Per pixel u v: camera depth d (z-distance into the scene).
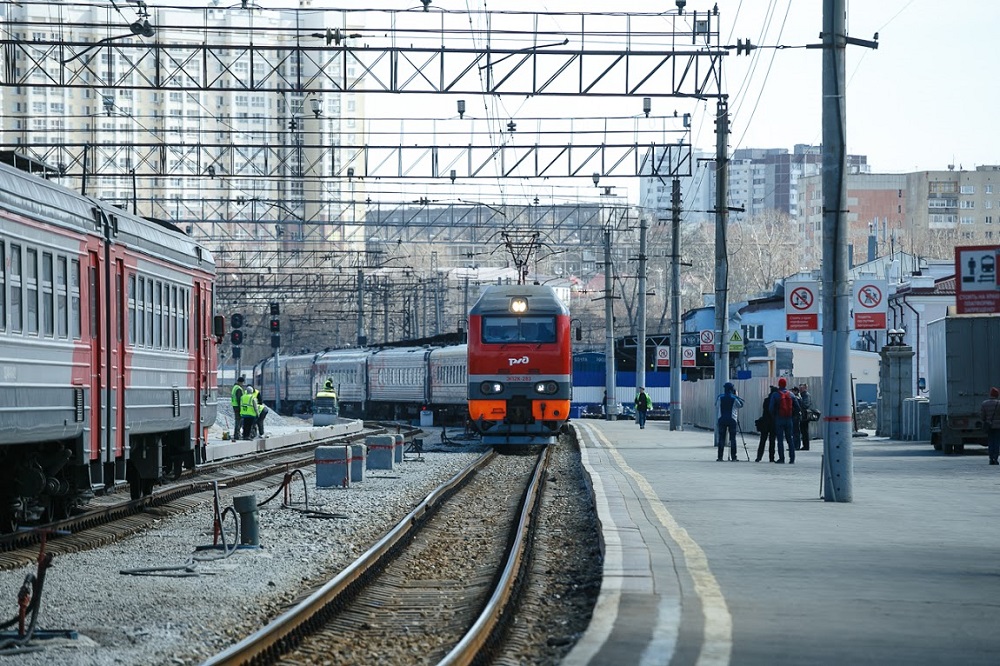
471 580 20.61
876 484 34.81
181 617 16.50
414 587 19.97
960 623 14.22
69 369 23.83
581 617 16.31
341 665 14.12
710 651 12.65
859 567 18.42
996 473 39.28
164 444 33.41
